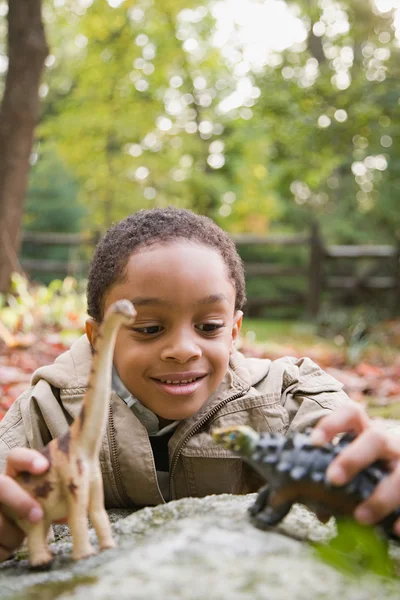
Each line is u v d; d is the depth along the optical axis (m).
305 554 0.85
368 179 15.27
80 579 0.85
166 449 1.58
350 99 9.08
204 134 15.67
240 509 1.09
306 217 16.09
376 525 0.94
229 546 0.86
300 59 10.57
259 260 13.34
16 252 6.51
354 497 0.92
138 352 1.39
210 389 1.46
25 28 6.53
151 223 1.45
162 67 13.11
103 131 13.40
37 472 1.00
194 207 15.90
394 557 0.98
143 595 0.74
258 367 1.70
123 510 1.52
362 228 15.11
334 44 10.95
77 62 13.27
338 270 13.36
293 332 8.34
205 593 0.74
